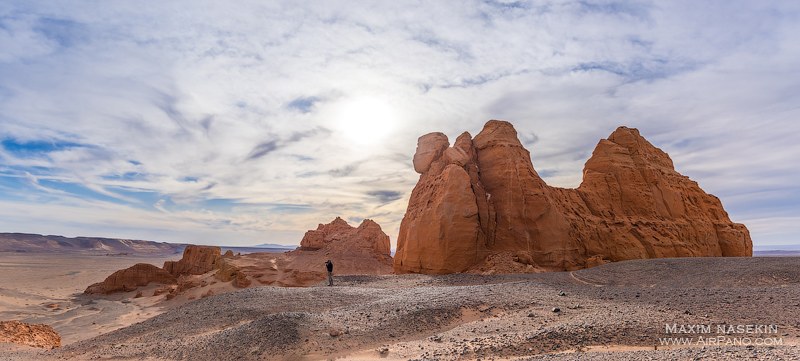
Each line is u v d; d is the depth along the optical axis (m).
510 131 49.81
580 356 11.11
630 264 32.97
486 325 16.20
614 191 49.38
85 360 17.52
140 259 186.00
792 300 15.88
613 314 15.54
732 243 51.16
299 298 25.25
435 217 42.47
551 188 47.41
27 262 137.62
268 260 65.31
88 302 51.75
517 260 40.69
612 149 51.59
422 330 16.73
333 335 16.41
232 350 16.02
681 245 46.12
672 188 51.31
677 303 16.78
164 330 21.00
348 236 78.88
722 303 16.19
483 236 43.25
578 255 43.94
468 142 49.59
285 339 16.03
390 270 66.44
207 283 50.81
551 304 18.38
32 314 43.31
